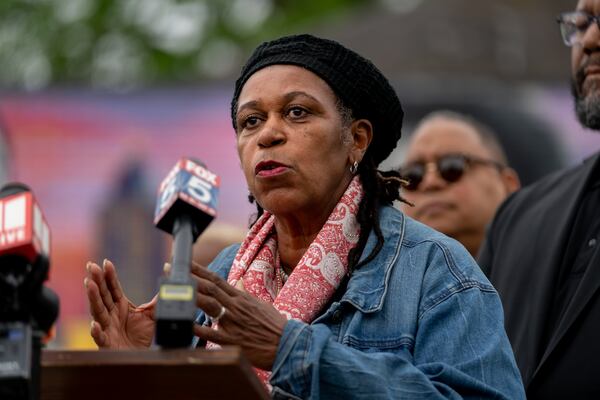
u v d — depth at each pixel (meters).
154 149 18.28
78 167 18.28
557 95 18.25
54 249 18.02
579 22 10.12
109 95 18.44
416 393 6.44
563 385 8.59
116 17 33.25
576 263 9.20
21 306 5.46
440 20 22.91
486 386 6.68
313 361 6.33
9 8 33.16
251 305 6.40
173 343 5.64
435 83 18.42
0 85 18.47
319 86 7.57
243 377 5.58
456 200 12.44
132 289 17.80
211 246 12.39
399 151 18.09
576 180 9.78
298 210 7.52
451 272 7.19
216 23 33.69
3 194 5.57
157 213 6.24
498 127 18.22
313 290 7.27
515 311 9.36
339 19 33.84
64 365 5.50
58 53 32.78
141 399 5.94
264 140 7.41
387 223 7.64
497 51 22.08
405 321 7.04
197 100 18.34
